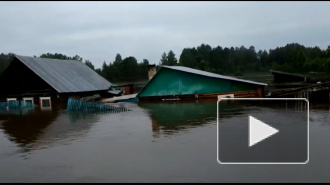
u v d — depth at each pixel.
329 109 17.28
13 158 9.37
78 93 33.59
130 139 11.28
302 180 6.62
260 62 120.94
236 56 121.75
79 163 8.48
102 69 103.44
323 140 9.99
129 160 8.56
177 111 19.38
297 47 104.31
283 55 115.50
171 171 7.47
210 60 112.31
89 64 103.06
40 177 7.48
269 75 84.12
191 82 28.20
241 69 111.56
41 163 8.66
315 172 7.07
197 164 7.93
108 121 16.14
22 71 31.92
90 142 11.09
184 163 8.05
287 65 89.12
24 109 25.78
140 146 10.11
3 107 26.95
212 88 27.58
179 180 6.85
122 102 29.12
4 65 72.19
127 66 101.50
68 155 9.40
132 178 7.11
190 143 10.23
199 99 27.67
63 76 34.44
